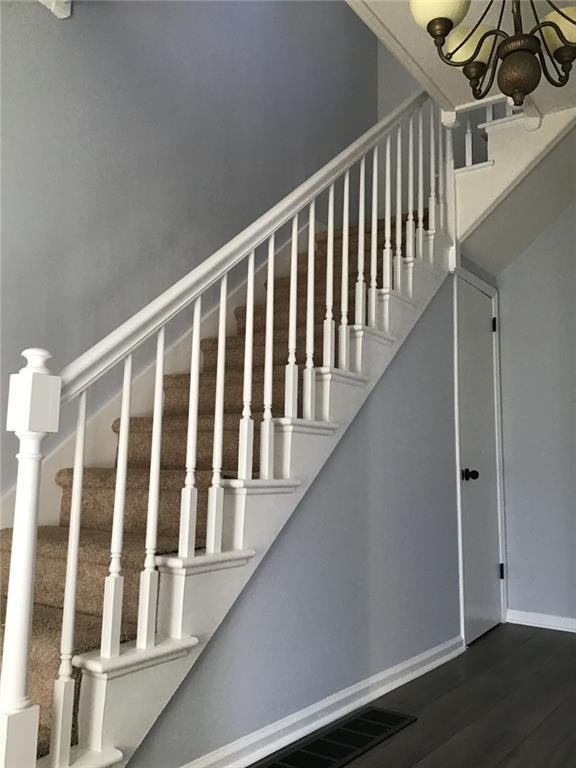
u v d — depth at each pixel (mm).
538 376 3980
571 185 3646
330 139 4480
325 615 2420
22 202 2479
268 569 2162
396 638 2844
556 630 3748
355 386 2586
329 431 2400
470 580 3520
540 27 1646
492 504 3871
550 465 3887
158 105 3119
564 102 3055
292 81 4141
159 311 1743
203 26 3445
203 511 2086
